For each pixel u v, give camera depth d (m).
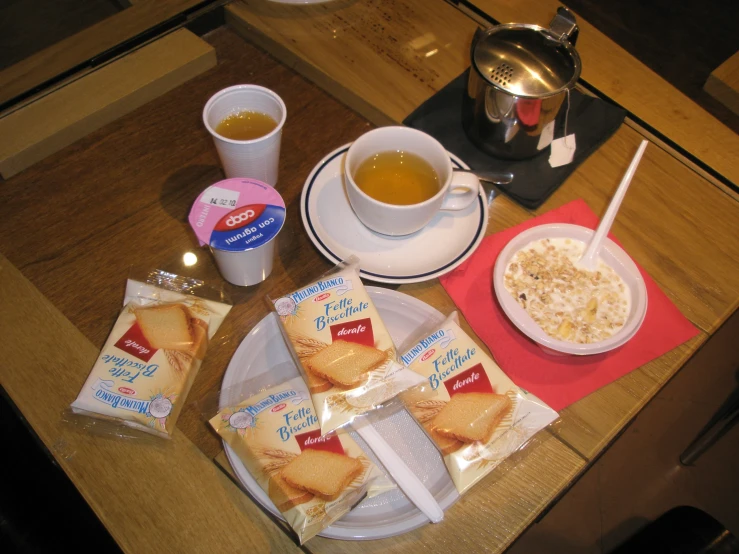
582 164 0.83
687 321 0.72
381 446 0.60
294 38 0.89
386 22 0.93
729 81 0.93
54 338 0.66
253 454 0.58
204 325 0.67
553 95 0.72
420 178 0.75
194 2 0.89
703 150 0.85
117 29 0.86
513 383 0.63
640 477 1.30
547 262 0.73
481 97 0.76
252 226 0.64
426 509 0.57
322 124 0.84
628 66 0.92
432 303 0.72
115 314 0.68
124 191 0.76
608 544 1.23
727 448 1.34
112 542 0.79
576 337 0.68
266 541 0.57
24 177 0.76
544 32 0.77
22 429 0.80
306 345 0.62
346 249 0.73
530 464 0.63
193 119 0.83
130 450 0.61
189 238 0.74
